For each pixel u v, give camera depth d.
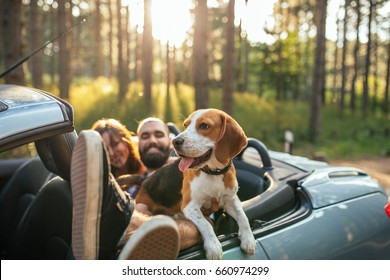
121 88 16.19
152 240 1.52
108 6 26.17
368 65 23.66
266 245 2.09
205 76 10.28
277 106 21.48
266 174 2.93
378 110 31.70
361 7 25.78
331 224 2.38
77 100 14.30
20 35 7.08
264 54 28.77
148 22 15.41
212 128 2.10
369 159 12.72
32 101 1.83
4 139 1.62
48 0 22.11
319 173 2.88
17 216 2.76
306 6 29.89
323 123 20.39
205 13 10.18
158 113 14.51
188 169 2.21
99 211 1.51
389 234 2.53
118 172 3.17
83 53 37.34
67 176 2.21
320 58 15.59
